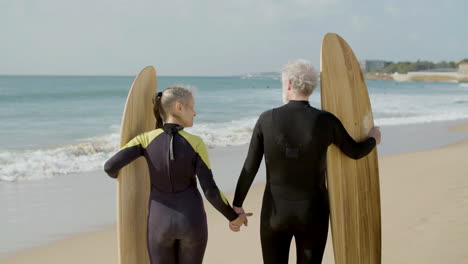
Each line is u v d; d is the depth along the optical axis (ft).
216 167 27.71
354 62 9.94
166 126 8.18
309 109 8.31
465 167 24.98
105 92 115.14
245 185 8.84
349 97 9.76
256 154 8.64
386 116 64.44
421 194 19.04
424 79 399.65
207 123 53.11
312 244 8.45
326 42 9.70
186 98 8.17
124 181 9.34
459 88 203.62
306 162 8.21
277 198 8.42
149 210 8.29
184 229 8.00
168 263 8.23
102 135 43.09
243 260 12.94
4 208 19.07
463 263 11.62
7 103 80.64
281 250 8.73
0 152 32.04
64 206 19.53
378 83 310.45
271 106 80.74
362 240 9.71
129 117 9.16
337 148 9.32
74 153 32.09
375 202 9.99
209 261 12.86
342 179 9.38
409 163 27.50
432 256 12.25
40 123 52.24
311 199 8.31
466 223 14.52
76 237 15.60
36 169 26.99
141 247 9.70
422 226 14.74
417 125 53.16
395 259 12.28
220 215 17.70
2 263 13.19
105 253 14.10
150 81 9.78
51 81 225.15
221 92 135.85
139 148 8.23
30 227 16.62
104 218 17.89
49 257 13.71
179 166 7.99
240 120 57.21
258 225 16.26
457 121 57.72
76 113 64.13
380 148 35.47
